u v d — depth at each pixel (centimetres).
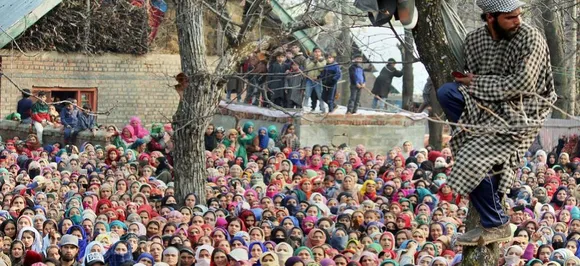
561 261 1550
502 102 855
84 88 3369
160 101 3478
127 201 1906
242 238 1608
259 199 2006
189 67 1912
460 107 870
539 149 2734
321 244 1638
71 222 1656
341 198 2031
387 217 1786
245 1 2222
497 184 893
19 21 3078
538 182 2188
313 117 2895
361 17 1702
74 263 1552
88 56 3228
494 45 867
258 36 1955
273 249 1611
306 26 1877
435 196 2002
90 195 1883
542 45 845
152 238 1576
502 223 912
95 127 2789
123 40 3334
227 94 3172
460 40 959
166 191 1959
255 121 3022
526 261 1567
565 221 1861
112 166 2323
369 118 2956
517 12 846
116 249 1496
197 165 1945
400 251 1598
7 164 2381
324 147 2512
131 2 3166
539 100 849
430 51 963
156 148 2473
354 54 2947
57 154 2527
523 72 840
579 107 3067
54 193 1912
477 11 2644
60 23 3219
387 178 2216
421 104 3425
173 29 3438
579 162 2484
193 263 1540
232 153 2489
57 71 3316
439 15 958
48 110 2892
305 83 2903
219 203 1903
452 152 884
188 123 1852
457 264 1466
